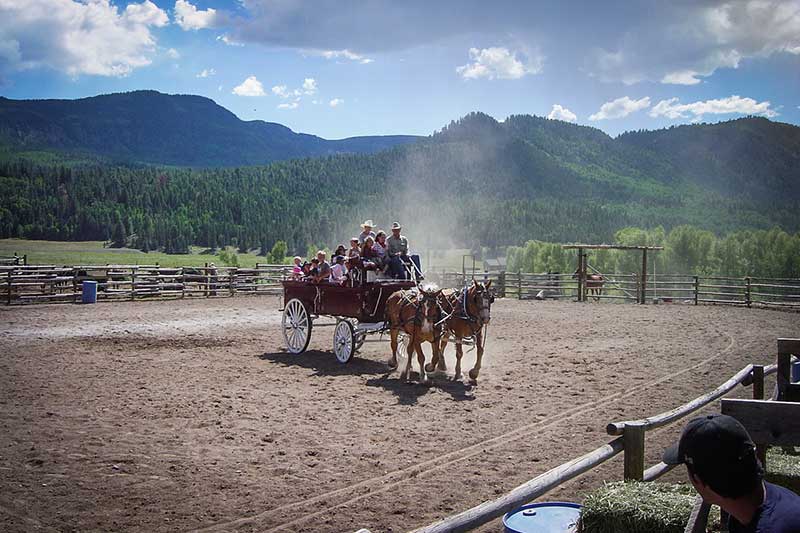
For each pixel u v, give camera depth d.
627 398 12.17
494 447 9.11
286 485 7.56
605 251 83.62
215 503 7.00
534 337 20.31
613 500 4.28
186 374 13.82
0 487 7.26
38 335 19.06
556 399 12.07
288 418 10.44
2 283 28.39
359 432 9.75
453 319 13.70
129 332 20.05
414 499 7.19
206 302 30.48
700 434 2.44
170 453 8.57
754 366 8.85
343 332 15.52
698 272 81.81
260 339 19.27
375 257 15.73
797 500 2.45
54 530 6.23
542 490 4.65
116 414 10.42
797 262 85.81
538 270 100.38
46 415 10.28
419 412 11.02
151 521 6.50
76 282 30.30
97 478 7.62
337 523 6.55
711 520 4.11
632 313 28.14
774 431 4.42
